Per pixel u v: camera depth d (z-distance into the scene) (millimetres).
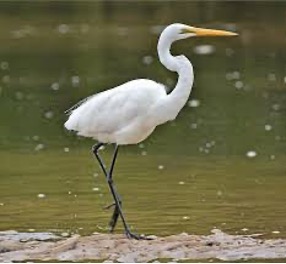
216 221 11859
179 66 11172
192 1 39812
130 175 14750
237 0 39500
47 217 12180
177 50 29328
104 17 37031
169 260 10102
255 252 10344
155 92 11203
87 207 12727
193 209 12469
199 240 10742
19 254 10375
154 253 10312
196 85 23547
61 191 13680
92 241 10797
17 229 11602
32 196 13375
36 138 18078
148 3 39906
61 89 23078
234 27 32906
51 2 42031
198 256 10219
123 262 10039
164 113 11195
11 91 22953
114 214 11297
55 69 26281
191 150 16750
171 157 16172
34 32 33688
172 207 12602
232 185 13906
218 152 16500
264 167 15203
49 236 11250
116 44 30594
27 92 22828
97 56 28250
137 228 11570
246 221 11836
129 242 10680
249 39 30969
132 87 11242
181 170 15062
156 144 17359
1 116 20125
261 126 18719
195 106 20984
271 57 27766
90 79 24484
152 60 27438
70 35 32750
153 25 34375
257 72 25359
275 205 12656
